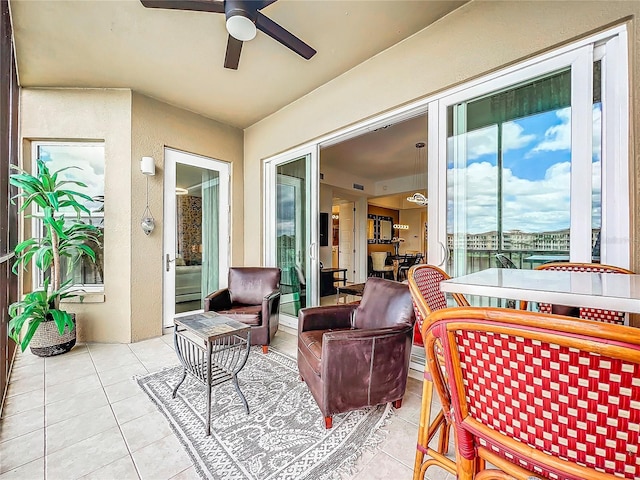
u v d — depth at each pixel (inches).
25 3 79.0
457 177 87.5
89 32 90.3
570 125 68.4
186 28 88.7
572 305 30.7
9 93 92.4
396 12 83.4
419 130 168.1
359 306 92.5
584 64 65.9
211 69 110.2
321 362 66.7
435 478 53.5
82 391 82.2
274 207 156.6
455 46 83.7
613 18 61.2
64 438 62.8
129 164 124.7
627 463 18.7
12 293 107.7
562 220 70.1
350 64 108.0
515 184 77.4
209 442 61.7
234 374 74.8
